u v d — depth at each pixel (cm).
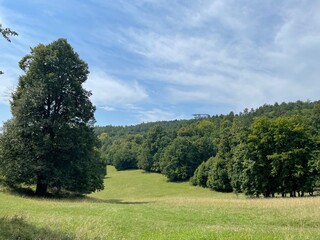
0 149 4100
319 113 6831
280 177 5672
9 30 1239
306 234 1492
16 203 2856
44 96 4156
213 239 1402
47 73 4284
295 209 2677
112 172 13825
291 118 5862
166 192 9631
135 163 14238
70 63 4403
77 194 4938
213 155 11481
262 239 1365
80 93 4497
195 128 13838
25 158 4062
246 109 16800
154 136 13438
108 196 9569
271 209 2800
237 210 2862
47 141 3975
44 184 4369
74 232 1547
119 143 16775
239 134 6334
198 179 10144
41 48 4328
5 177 4216
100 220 1942
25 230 1425
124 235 1598
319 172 5481
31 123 4112
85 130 4472
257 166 5797
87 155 4456
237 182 6619
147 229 1762
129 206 3183
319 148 5619
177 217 2438
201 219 2388
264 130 5816
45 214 2133
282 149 5659
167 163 11381
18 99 4341
